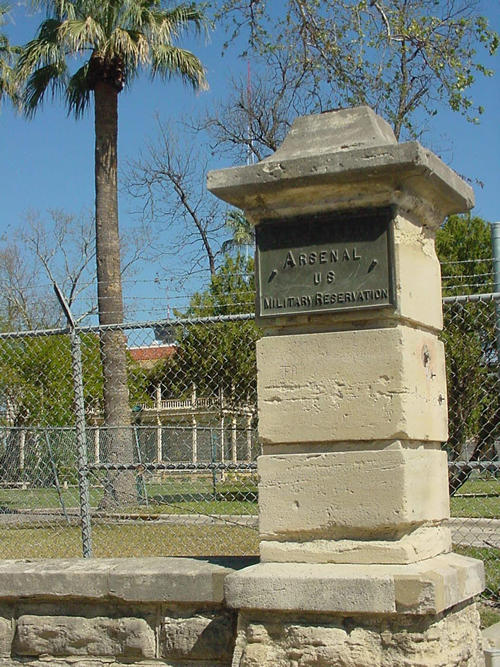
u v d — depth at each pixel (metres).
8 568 4.66
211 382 7.70
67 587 4.48
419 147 3.85
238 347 7.53
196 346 7.63
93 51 18.23
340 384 4.02
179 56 18.61
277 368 4.13
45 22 18.66
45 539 7.68
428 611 3.63
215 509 7.73
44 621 4.55
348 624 3.77
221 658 4.21
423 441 4.14
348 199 4.06
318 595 3.77
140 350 9.45
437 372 4.33
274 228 4.20
